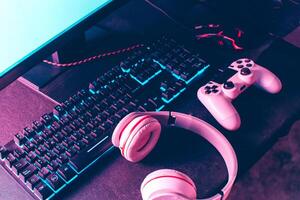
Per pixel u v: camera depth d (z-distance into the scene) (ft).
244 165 2.32
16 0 2.15
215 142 2.32
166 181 1.91
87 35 2.96
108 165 2.29
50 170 2.21
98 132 2.35
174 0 3.25
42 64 2.77
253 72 2.54
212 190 2.19
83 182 2.23
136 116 2.21
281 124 2.45
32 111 2.54
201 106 2.53
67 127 2.37
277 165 3.00
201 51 2.81
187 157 2.32
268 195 2.90
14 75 2.33
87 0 2.48
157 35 2.94
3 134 2.42
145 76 2.59
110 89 2.54
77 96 2.52
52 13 2.35
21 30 2.26
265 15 3.06
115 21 3.08
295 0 3.20
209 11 3.13
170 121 2.40
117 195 2.18
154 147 2.35
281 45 2.80
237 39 2.82
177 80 2.60
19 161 2.25
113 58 2.82
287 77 2.65
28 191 2.18
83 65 2.78
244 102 2.54
